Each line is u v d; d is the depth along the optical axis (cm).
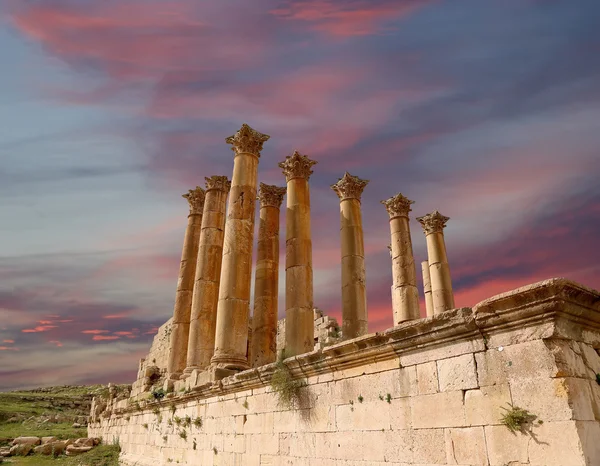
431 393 824
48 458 3067
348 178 2373
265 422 1291
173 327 2478
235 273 1770
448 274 2802
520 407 681
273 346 2105
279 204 2461
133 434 2547
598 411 655
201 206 2777
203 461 1609
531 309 688
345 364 1038
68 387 7906
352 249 2202
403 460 848
